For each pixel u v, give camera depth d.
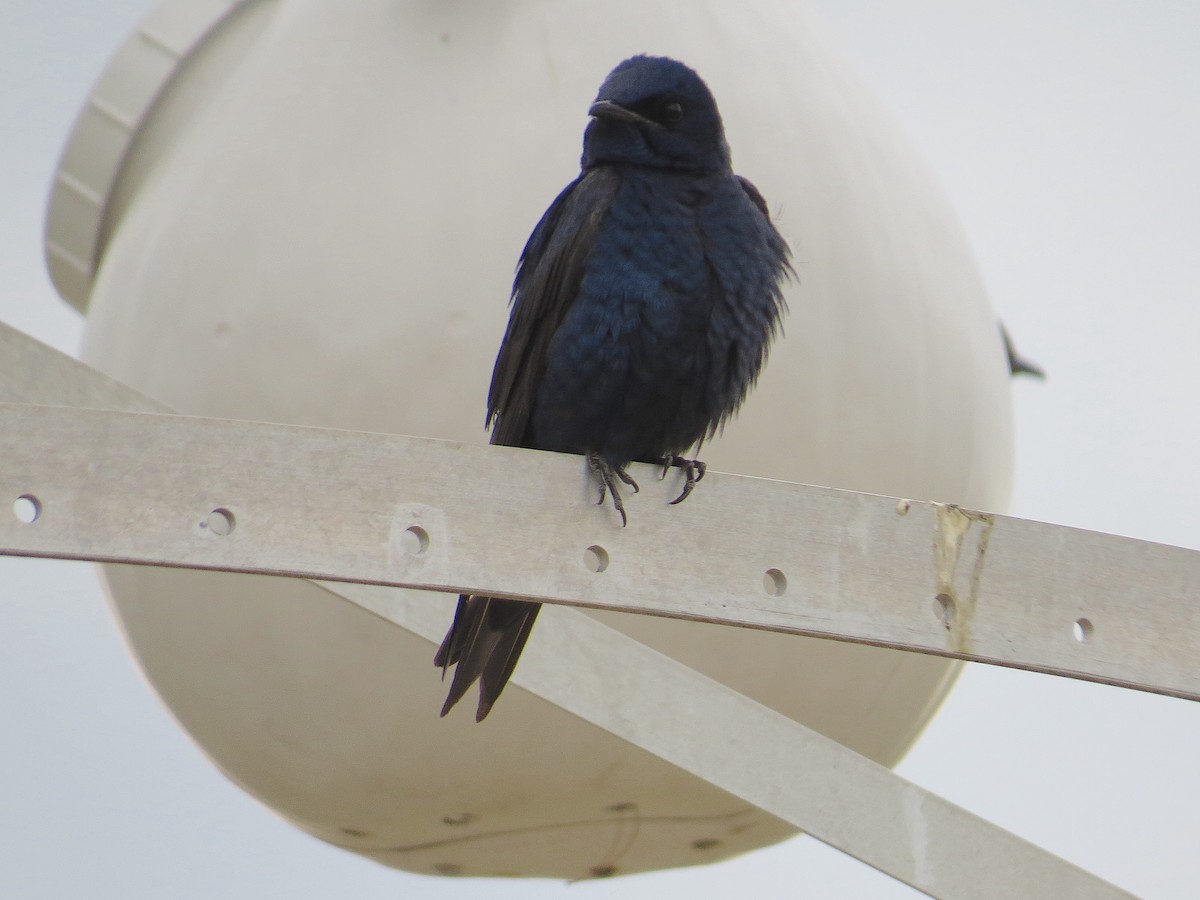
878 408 13.04
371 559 7.66
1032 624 8.42
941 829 10.17
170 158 15.02
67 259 15.91
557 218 10.90
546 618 10.27
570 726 12.91
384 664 12.78
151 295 13.42
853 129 14.12
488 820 13.91
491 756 13.06
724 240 10.54
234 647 13.22
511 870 14.98
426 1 13.59
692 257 10.42
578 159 12.72
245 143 13.58
